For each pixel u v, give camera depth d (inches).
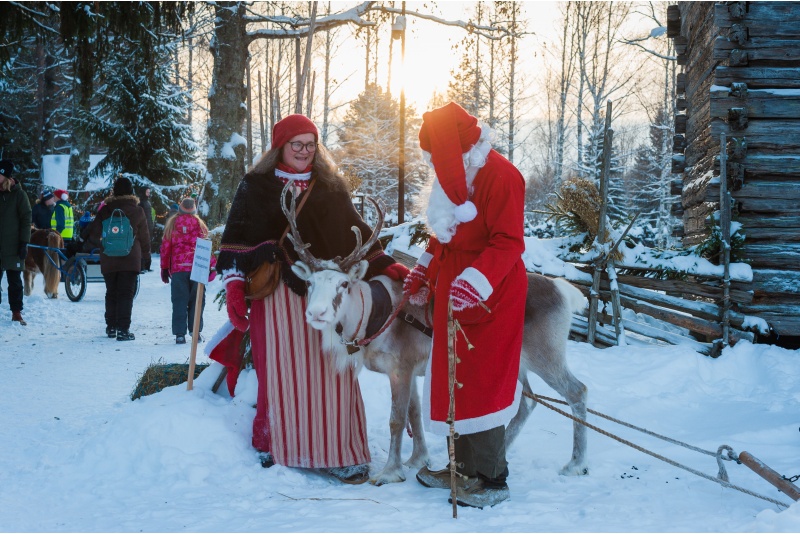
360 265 168.6
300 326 178.4
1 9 560.7
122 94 1007.0
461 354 156.8
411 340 176.6
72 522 141.8
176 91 1093.1
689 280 324.2
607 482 168.4
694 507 148.3
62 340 381.4
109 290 386.9
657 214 1566.2
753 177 326.0
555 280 185.6
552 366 179.3
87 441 186.1
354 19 665.6
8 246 424.2
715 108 327.9
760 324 309.9
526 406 194.5
